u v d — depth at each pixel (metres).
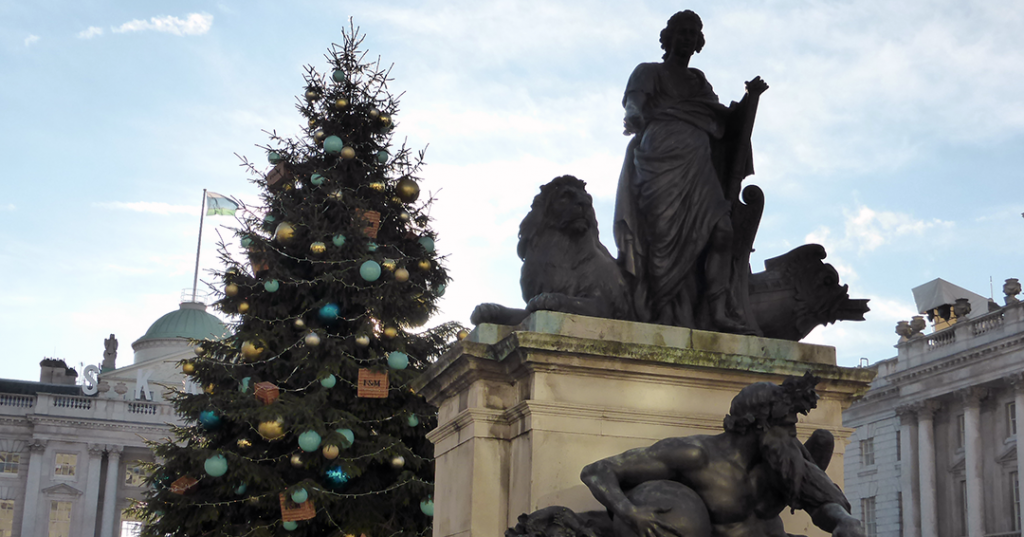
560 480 5.44
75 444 59.84
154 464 15.23
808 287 7.04
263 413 13.35
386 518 14.26
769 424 4.66
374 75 16.25
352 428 14.02
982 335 45.31
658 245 6.50
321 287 14.92
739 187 6.95
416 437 14.84
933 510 46.16
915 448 47.91
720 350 6.13
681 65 7.04
